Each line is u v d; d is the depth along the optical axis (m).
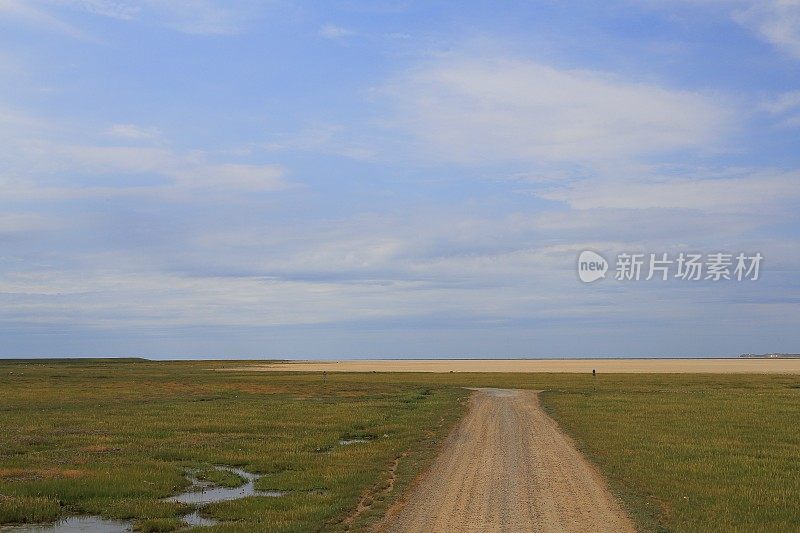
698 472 26.84
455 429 40.81
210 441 37.75
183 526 20.64
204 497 24.89
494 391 73.62
